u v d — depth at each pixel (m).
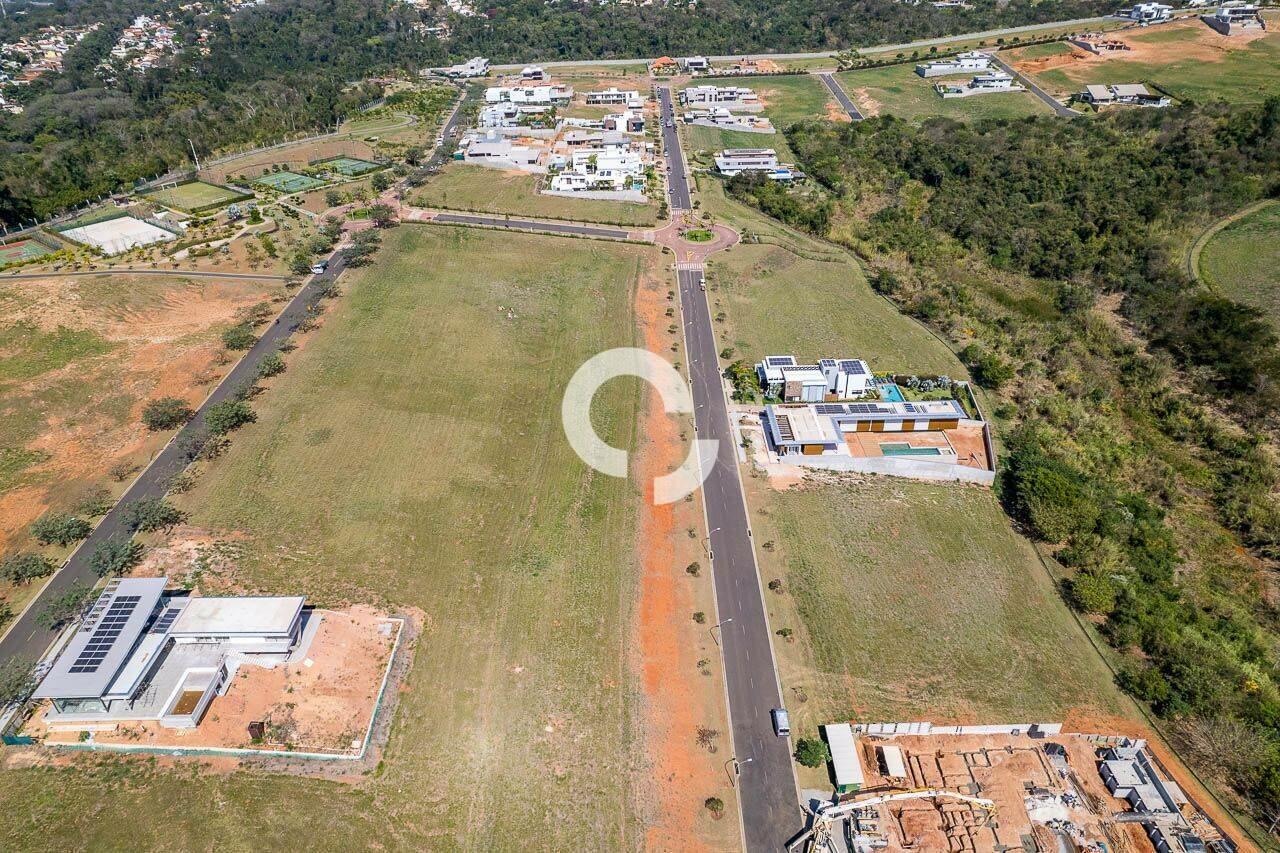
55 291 137.62
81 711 69.38
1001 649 81.06
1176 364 128.75
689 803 66.25
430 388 118.50
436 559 88.75
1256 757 68.25
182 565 84.94
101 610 74.25
